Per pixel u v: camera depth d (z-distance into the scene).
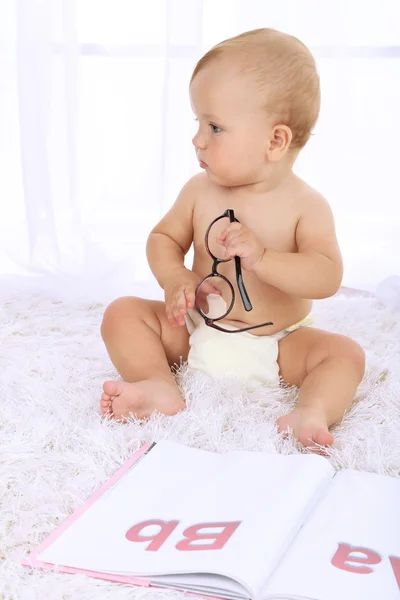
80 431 1.09
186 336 1.30
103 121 1.78
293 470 0.97
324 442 1.06
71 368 1.33
